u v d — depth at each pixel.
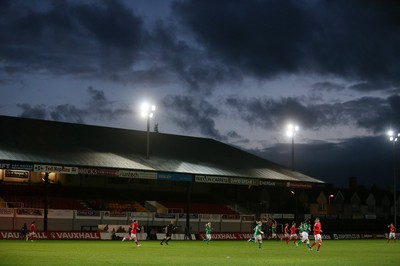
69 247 42.06
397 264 29.47
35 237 55.00
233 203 87.19
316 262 30.80
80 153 63.50
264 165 82.25
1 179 69.25
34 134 65.69
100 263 27.22
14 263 26.38
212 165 74.19
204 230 73.81
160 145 77.62
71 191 73.88
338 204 131.00
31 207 65.12
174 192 84.50
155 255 34.75
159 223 69.69
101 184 77.69
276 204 118.38
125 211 71.81
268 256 36.00
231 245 53.38
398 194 138.88
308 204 127.62
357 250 45.59
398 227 99.25
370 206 134.75
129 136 77.69
